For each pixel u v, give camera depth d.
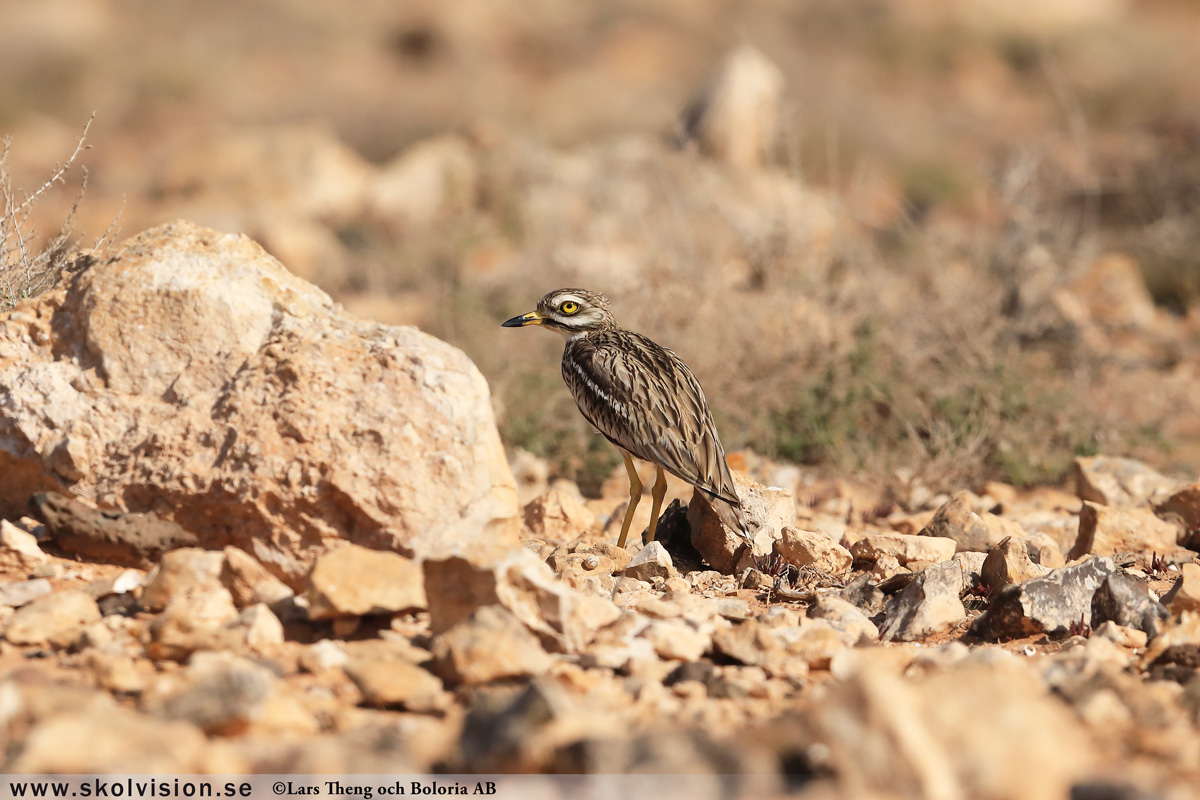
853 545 15.98
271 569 12.41
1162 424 26.36
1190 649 11.21
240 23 91.50
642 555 15.07
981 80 79.12
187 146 56.59
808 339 25.33
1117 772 8.59
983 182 52.94
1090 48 81.00
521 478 22.02
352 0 97.44
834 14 88.44
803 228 29.95
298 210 47.69
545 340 27.64
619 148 50.16
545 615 11.20
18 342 13.68
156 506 12.76
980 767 7.99
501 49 90.12
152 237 14.10
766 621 12.70
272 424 12.58
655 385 16.41
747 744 8.26
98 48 82.69
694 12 92.69
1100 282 36.78
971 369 25.02
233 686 9.17
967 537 16.56
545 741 8.32
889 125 64.81
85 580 12.41
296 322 13.41
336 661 10.70
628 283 27.92
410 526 12.27
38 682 9.78
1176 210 42.62
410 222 44.56
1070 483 23.06
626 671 10.93
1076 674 10.55
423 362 12.81
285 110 72.50
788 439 23.77
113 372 13.27
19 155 62.03
